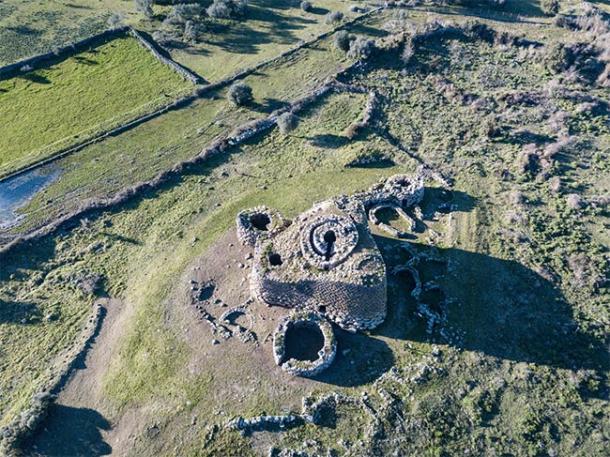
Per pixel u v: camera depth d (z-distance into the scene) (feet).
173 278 135.95
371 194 151.23
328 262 119.96
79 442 109.09
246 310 127.24
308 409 108.68
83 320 131.95
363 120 181.78
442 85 196.85
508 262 136.36
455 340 120.37
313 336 121.70
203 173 168.76
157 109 193.57
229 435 106.73
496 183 159.74
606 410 110.73
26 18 245.04
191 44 224.94
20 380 121.29
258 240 135.64
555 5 230.07
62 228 154.61
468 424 107.86
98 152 178.91
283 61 212.43
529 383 113.80
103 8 252.62
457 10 236.43
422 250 139.03
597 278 132.77
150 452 105.81
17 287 140.46
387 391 111.86
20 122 194.29
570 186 158.61
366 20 233.14
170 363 118.73
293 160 171.22
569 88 192.54
